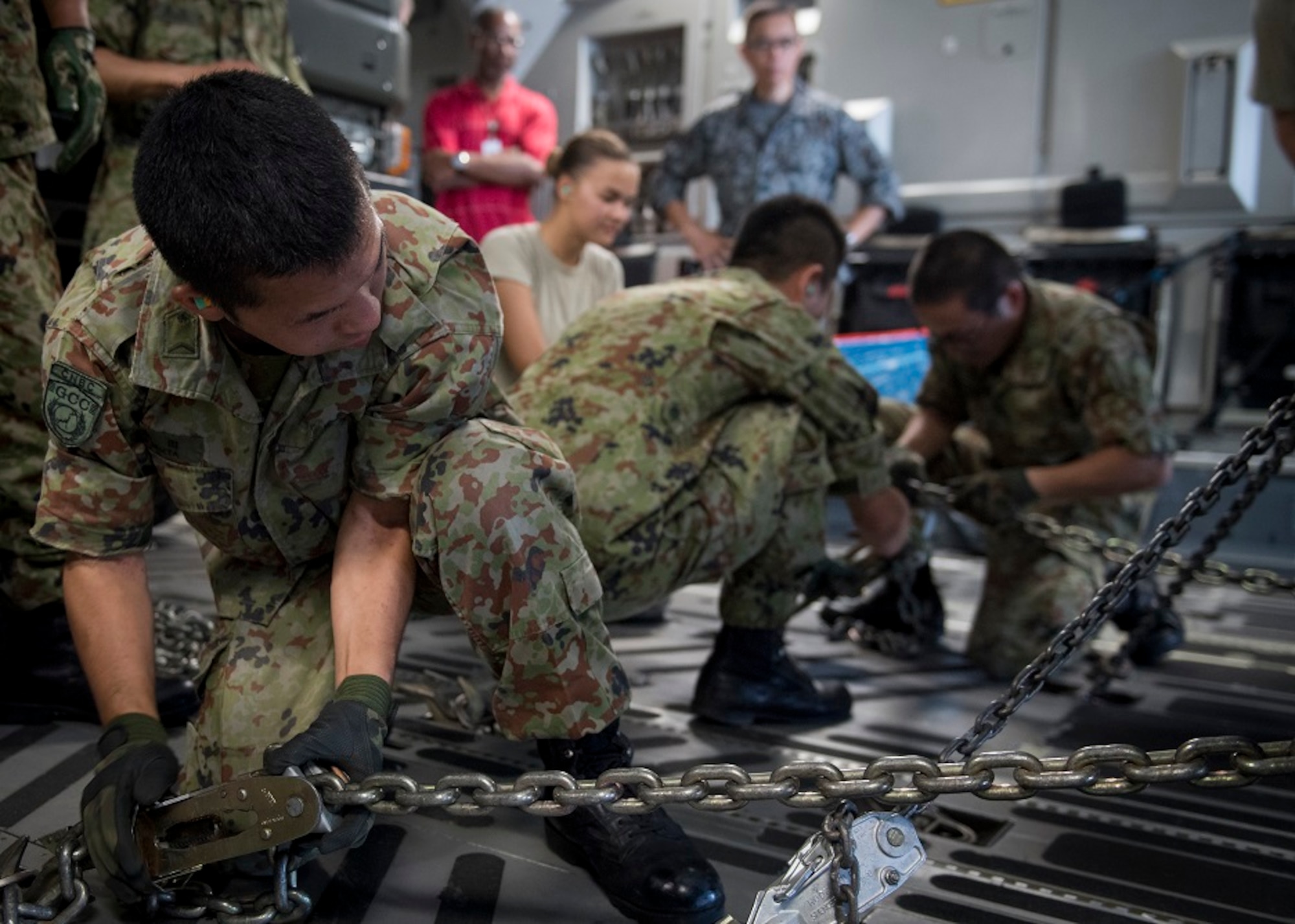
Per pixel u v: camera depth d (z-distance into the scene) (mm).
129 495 1406
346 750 1243
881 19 6016
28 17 1964
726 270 2342
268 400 1362
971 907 1540
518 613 1432
